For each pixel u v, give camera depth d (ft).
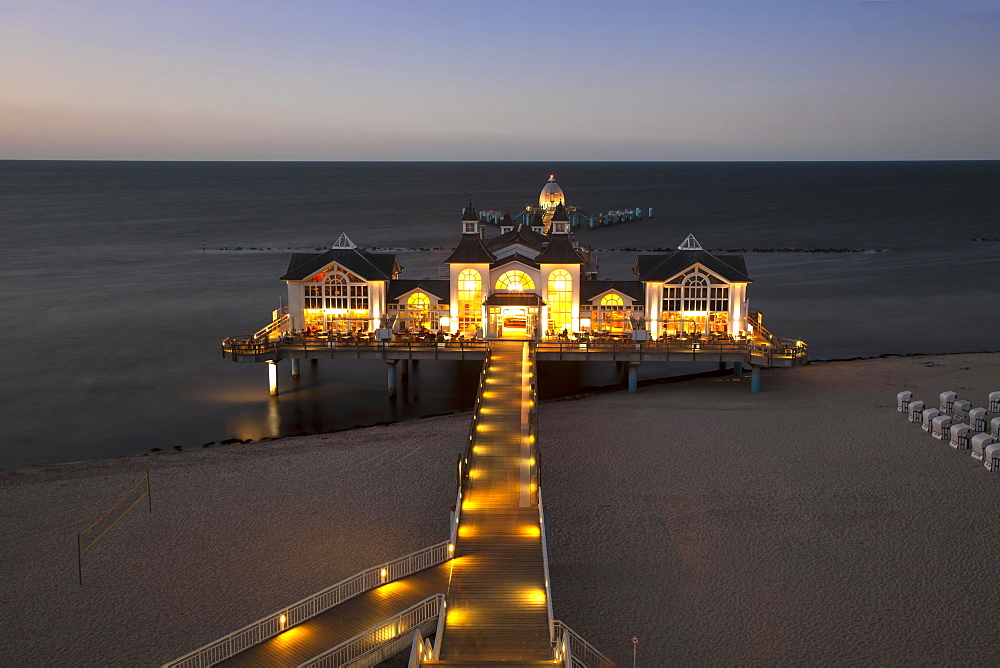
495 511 105.81
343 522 119.85
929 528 113.80
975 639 88.38
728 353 186.91
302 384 212.84
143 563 107.86
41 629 92.79
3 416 184.14
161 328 278.46
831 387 192.13
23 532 117.70
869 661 84.99
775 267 435.53
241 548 111.75
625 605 95.50
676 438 154.30
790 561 105.29
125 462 148.97
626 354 187.32
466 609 86.17
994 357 225.97
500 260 202.39
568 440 154.30
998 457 133.39
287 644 83.66
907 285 369.50
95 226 649.20
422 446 154.40
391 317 204.64
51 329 276.00
